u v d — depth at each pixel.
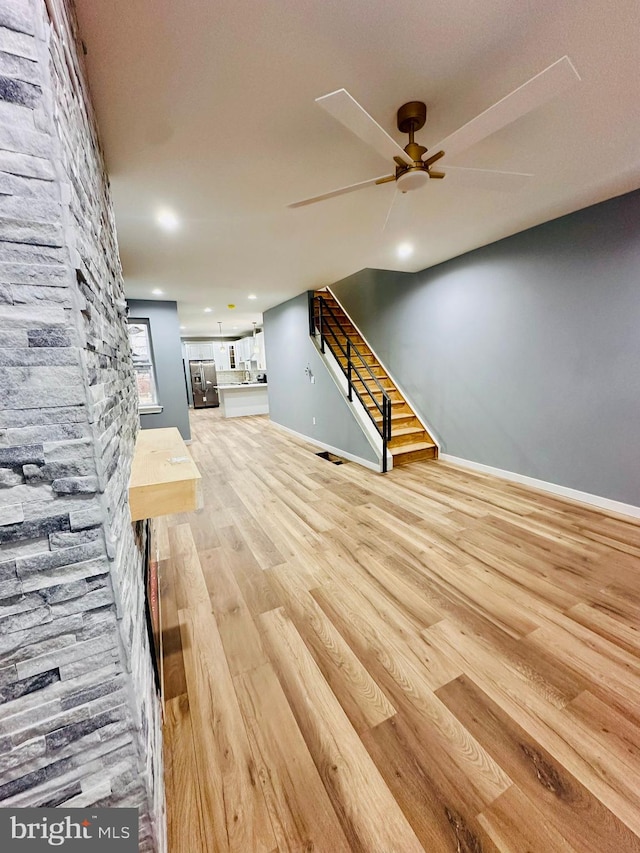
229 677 1.57
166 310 5.93
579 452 3.24
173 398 6.12
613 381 2.92
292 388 6.67
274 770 1.20
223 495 3.83
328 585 2.21
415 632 1.80
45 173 0.64
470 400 4.23
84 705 0.77
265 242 3.22
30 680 0.72
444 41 1.26
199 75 1.36
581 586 2.11
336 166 2.02
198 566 2.47
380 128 1.34
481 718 1.36
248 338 11.48
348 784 1.16
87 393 0.72
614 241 2.75
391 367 5.46
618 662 1.59
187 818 1.08
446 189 2.33
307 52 1.28
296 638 1.79
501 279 3.64
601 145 1.95
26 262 0.64
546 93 1.17
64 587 0.73
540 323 3.37
